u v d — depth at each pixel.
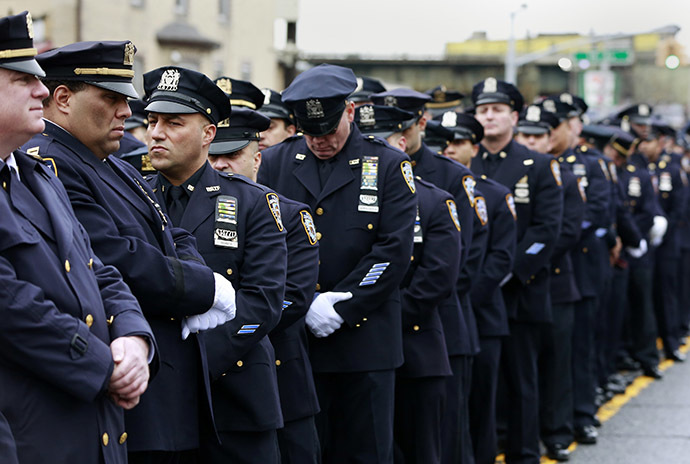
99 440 4.35
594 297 11.87
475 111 10.66
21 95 4.16
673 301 16.75
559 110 12.32
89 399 4.18
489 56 49.38
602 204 12.20
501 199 9.48
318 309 7.09
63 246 4.31
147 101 6.03
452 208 8.07
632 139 15.01
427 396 7.99
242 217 6.04
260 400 5.96
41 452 4.11
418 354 7.89
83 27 22.61
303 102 7.02
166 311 5.09
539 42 53.28
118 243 4.95
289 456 6.75
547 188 10.26
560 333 10.70
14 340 4.03
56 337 4.09
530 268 9.98
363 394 7.29
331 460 7.45
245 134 6.82
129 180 5.26
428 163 8.88
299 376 6.80
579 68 52.66
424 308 7.83
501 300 9.48
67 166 4.96
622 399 13.55
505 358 9.99
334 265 7.29
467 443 8.74
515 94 10.48
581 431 11.26
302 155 7.50
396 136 8.34
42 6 21.78
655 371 15.09
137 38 24.84
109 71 5.03
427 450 8.03
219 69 28.72
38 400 4.12
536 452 9.96
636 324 15.14
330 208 7.31
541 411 10.68
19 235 4.12
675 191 16.98
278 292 5.99
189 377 5.34
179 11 26.45
